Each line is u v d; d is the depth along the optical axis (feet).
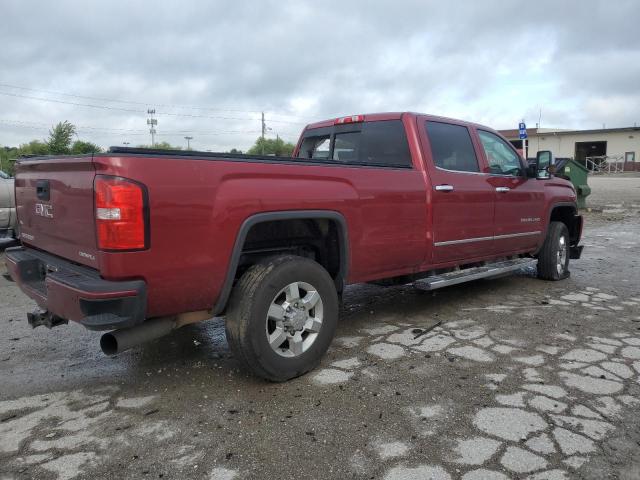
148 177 9.25
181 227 9.71
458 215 16.38
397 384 11.66
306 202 11.74
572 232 23.77
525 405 10.62
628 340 14.55
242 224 10.61
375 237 13.71
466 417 10.14
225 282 10.53
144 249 9.27
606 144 172.04
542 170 20.03
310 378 12.00
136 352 13.87
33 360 13.41
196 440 9.39
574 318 16.66
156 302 9.72
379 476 8.30
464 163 17.15
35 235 12.46
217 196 10.18
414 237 14.92
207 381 11.94
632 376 12.07
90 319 9.02
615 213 53.78
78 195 9.82
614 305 18.26
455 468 8.48
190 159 9.88
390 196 14.01
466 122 17.75
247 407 10.62
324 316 12.24
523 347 13.97
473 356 13.34
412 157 15.56
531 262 20.10
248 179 10.77
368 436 9.46
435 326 15.84
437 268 16.37
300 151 19.71
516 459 8.73
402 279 16.10
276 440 9.36
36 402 11.00
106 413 10.47
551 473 8.35
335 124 18.21
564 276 22.67
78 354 13.82
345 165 13.06
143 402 10.93
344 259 13.01
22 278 11.84
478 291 20.44
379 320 16.57
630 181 120.47
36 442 9.39
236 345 11.00
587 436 9.43
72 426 9.96
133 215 9.08
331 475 8.34
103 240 9.08
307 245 13.23
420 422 9.96
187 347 14.19
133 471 8.49
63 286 9.46
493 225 18.04
